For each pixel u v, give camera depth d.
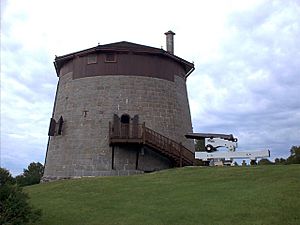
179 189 17.41
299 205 13.69
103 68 30.56
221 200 14.96
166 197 16.19
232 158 25.91
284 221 12.48
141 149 28.17
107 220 13.74
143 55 31.03
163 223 13.02
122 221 13.48
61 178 29.16
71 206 15.97
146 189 17.98
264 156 25.12
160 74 31.31
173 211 14.12
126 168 28.17
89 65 30.95
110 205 15.66
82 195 17.95
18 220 11.79
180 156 27.94
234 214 13.34
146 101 30.14
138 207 15.03
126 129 28.27
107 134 28.94
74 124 30.08
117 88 30.03
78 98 30.61
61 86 33.06
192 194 16.25
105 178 21.84
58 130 30.72
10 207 11.77
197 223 12.80
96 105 29.83
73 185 20.58
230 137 26.86
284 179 17.25
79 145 29.31
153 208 14.72
